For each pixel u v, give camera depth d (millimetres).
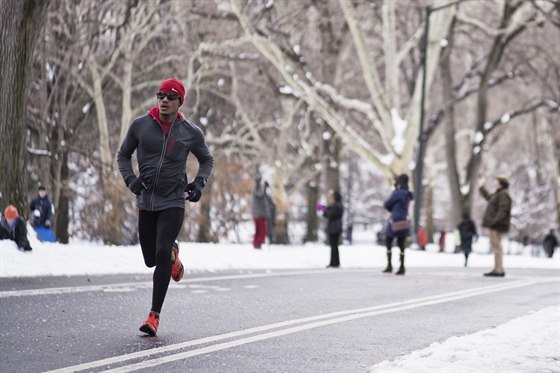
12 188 18609
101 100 34719
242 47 42750
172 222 8438
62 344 7672
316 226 58094
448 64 50438
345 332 9336
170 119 8562
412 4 47125
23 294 11859
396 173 40781
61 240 36125
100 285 13883
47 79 33844
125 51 34438
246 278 17500
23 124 18984
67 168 35719
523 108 56156
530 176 86000
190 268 20156
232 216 42188
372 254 32375
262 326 9555
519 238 80125
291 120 49250
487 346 7980
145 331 8234
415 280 19188
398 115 41281
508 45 53125
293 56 42750
